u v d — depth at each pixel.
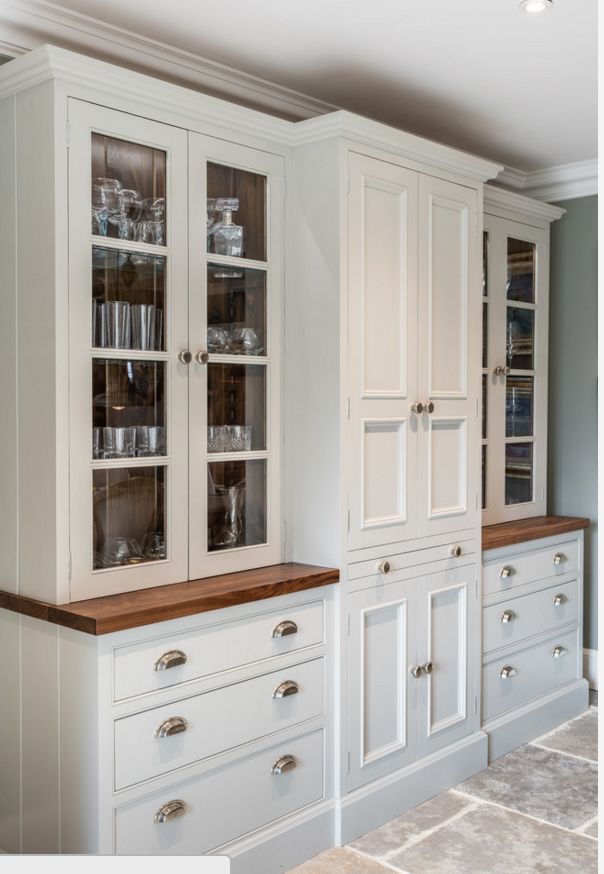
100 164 2.37
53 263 2.28
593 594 4.27
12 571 2.44
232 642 2.48
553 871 2.64
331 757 2.80
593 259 4.23
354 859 2.70
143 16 2.52
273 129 2.78
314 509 2.86
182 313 2.57
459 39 2.68
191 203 2.58
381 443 2.95
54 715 2.29
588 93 3.15
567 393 4.35
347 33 2.64
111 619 2.13
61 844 2.28
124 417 2.44
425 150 3.02
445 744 3.23
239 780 2.51
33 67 2.27
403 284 3.00
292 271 2.89
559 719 3.91
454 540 3.25
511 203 3.85
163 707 2.30
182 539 2.58
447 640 3.24
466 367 3.29
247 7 2.46
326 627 2.78
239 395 2.75
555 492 4.41
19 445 2.40
